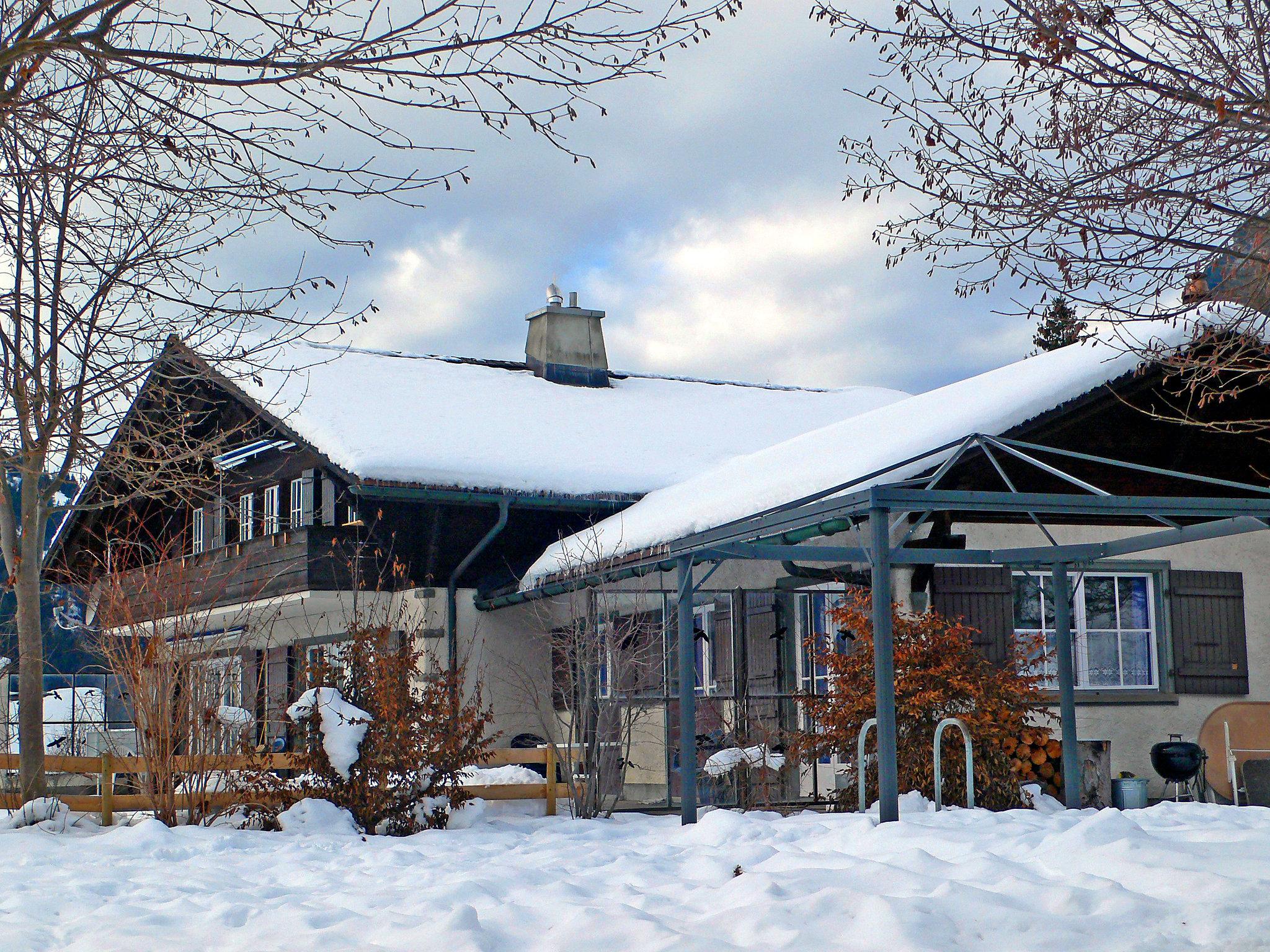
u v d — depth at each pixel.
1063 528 14.04
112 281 8.43
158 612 11.62
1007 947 4.99
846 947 5.05
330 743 10.87
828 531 10.73
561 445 18.17
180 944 5.88
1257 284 8.07
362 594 16.59
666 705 13.31
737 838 8.90
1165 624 14.23
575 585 13.52
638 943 5.21
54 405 7.92
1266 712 14.30
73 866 8.57
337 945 5.61
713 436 19.89
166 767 10.98
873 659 11.38
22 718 11.45
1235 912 5.25
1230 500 9.16
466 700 16.33
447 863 8.34
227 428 19.50
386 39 5.44
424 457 16.30
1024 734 11.81
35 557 11.77
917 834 7.90
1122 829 7.18
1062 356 13.93
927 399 15.12
